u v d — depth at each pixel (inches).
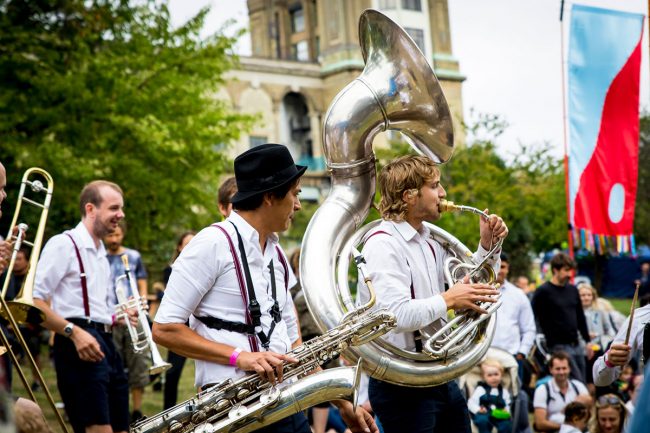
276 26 2170.3
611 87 396.2
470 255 181.2
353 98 178.7
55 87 621.3
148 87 683.4
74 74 637.9
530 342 342.0
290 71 1820.9
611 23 396.8
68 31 665.0
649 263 956.0
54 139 647.1
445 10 1843.0
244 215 149.1
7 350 129.3
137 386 350.0
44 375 478.0
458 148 1035.9
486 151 1030.4
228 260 145.2
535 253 1253.7
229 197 220.4
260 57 1791.3
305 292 167.8
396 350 166.9
